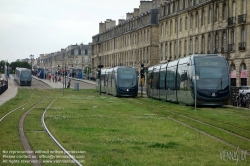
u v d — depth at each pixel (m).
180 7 86.75
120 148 16.16
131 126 23.41
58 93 74.69
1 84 73.81
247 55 62.38
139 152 15.38
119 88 61.81
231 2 66.81
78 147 16.36
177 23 89.00
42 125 23.77
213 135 20.11
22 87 102.81
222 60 40.41
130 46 120.75
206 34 74.56
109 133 20.41
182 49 85.69
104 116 29.47
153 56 104.56
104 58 149.25
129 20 121.50
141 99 56.19
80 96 63.72
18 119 26.98
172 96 47.31
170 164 13.34
